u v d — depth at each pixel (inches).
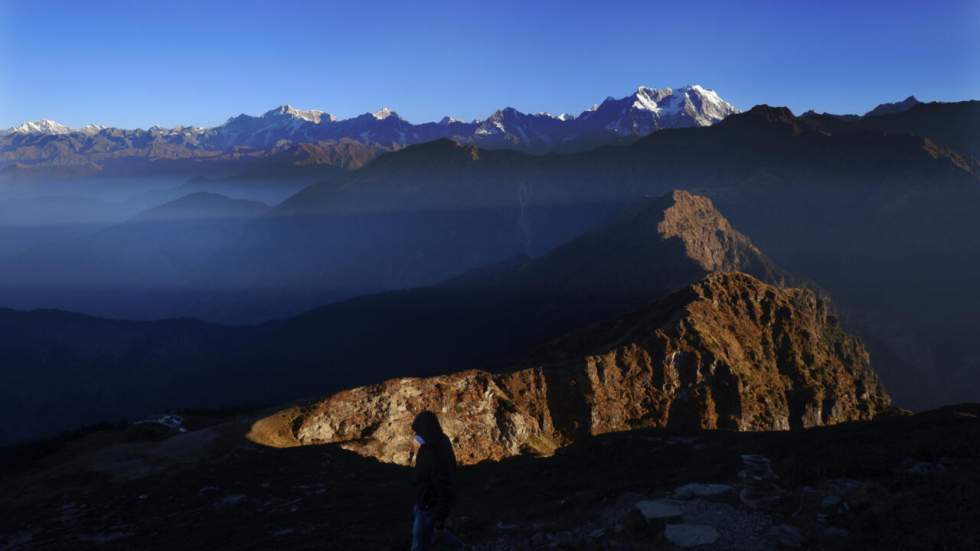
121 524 1047.0
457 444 1995.6
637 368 2682.1
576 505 703.1
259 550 765.9
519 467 1216.2
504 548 591.8
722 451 989.2
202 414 2017.7
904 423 932.6
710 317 3110.2
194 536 902.4
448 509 512.4
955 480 561.6
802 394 3083.2
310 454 1517.0
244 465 1393.9
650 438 1180.5
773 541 499.2
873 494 572.7
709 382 2741.1
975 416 914.1
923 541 458.3
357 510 997.2
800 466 671.1
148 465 1386.6
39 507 1165.1
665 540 523.5
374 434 1782.7
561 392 2433.6
